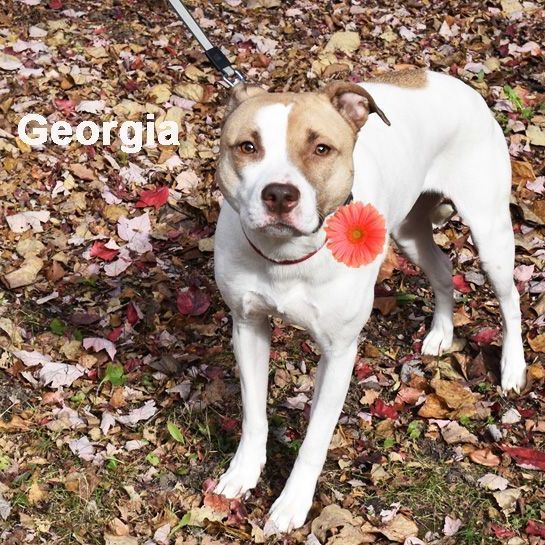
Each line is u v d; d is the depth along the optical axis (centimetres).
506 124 224
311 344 162
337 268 117
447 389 152
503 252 152
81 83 223
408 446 144
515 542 128
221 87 231
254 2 271
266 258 116
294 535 126
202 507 129
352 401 152
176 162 204
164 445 140
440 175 149
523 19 276
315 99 112
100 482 133
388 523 129
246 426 131
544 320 171
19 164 197
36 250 177
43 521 127
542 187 206
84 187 194
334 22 266
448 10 279
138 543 125
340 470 138
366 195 125
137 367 154
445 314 164
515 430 149
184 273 176
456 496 136
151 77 231
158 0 262
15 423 140
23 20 247
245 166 109
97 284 171
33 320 161
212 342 161
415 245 160
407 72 148
